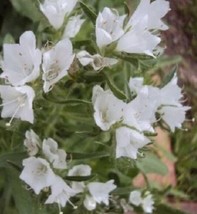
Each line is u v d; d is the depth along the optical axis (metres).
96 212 0.30
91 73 0.22
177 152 0.45
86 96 0.26
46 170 0.24
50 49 0.22
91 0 0.29
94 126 0.23
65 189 0.24
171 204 0.44
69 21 0.23
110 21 0.22
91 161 0.30
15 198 0.27
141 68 0.24
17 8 0.32
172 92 0.25
